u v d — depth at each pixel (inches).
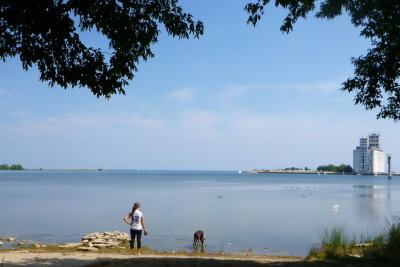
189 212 1278.3
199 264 355.3
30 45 309.0
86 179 5310.0
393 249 411.2
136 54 357.7
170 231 856.9
